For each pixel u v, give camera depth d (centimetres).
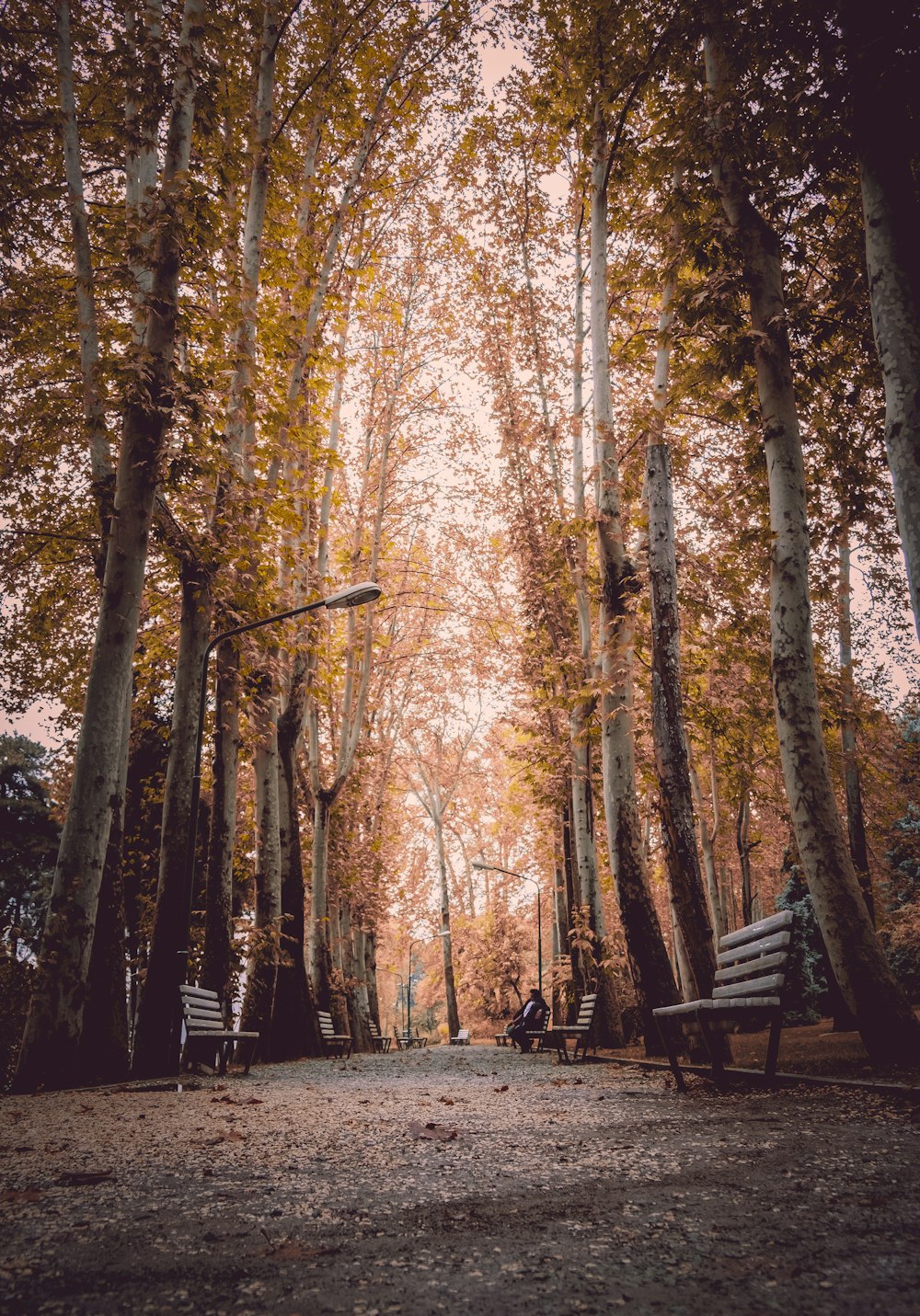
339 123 1872
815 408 1175
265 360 1520
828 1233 230
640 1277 201
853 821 1828
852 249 994
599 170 1413
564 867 2664
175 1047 1108
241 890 2509
